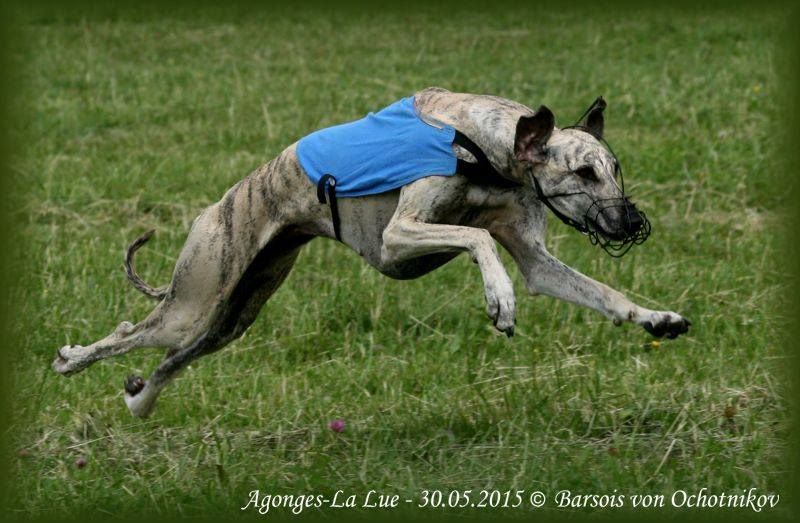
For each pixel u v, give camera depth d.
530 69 20.03
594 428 8.45
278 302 11.26
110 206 14.10
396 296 11.23
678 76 18.91
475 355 10.09
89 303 11.36
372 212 8.23
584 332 10.38
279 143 16.55
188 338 8.88
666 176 14.49
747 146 15.34
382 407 8.97
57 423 9.10
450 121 7.95
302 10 24.45
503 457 8.01
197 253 8.70
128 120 18.06
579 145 7.57
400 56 21.16
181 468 8.06
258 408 9.05
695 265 12.02
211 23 23.84
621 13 22.95
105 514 7.69
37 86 19.80
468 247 7.57
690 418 8.45
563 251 12.30
